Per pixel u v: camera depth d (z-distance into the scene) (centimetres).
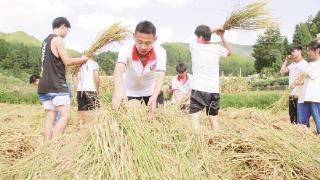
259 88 3938
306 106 822
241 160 476
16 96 2377
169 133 464
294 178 455
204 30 706
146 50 499
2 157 513
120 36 661
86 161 411
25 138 565
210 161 457
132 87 575
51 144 474
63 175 407
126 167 396
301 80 820
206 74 704
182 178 412
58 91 646
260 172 462
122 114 450
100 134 428
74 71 755
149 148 423
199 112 709
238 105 1961
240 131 528
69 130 846
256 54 6569
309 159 472
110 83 898
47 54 645
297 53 887
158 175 403
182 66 888
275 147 484
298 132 557
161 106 500
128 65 541
